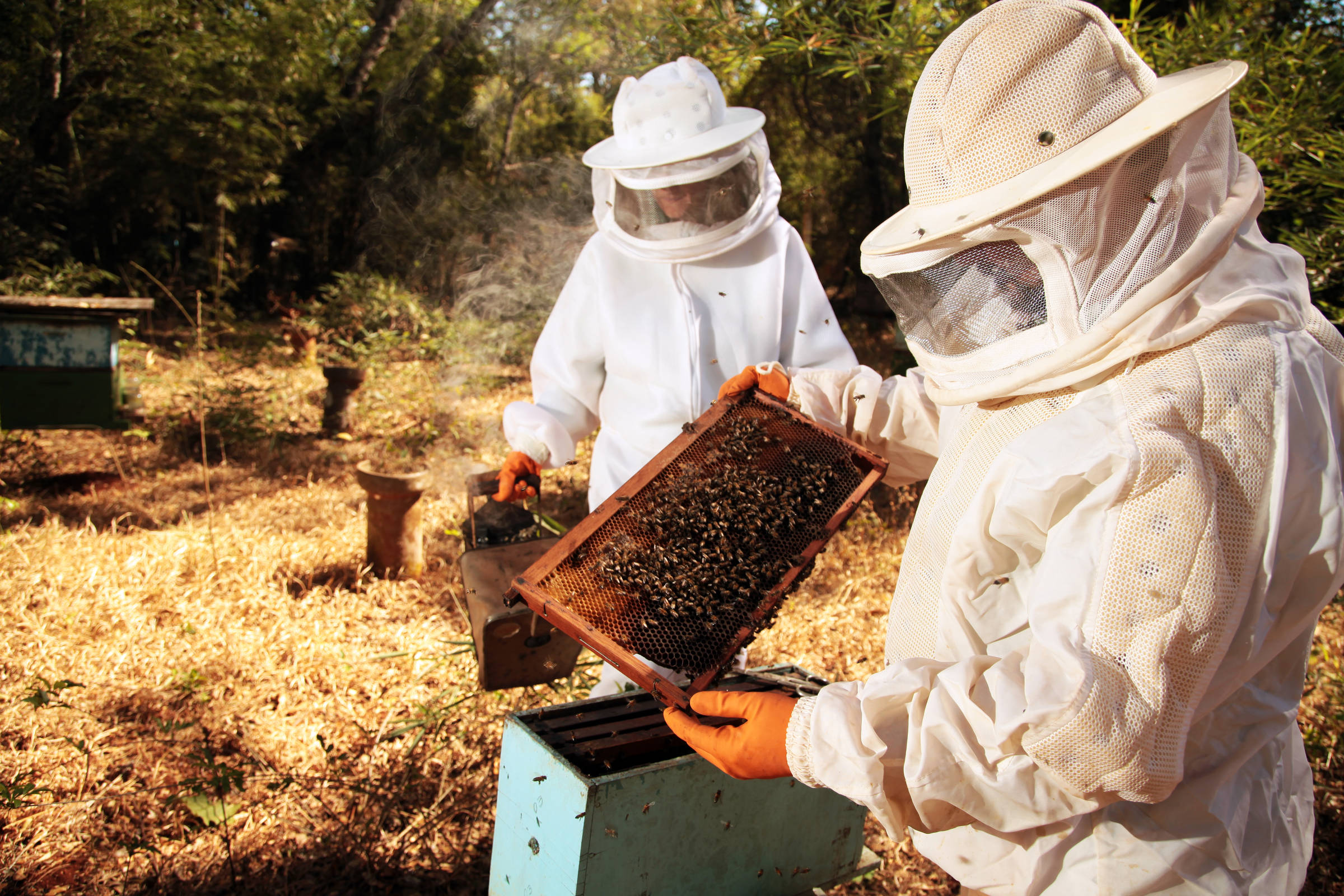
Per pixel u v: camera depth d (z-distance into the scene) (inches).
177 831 95.1
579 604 61.3
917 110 49.9
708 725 56.3
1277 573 45.1
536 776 61.9
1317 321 50.0
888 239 52.2
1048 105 45.1
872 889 93.4
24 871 86.1
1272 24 175.9
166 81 514.0
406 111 614.9
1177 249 45.3
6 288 370.9
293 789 101.7
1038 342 48.1
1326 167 141.1
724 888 64.9
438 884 89.9
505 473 101.0
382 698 123.3
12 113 470.3
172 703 118.7
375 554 168.4
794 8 171.5
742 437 74.1
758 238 102.9
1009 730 42.7
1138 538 42.6
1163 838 48.5
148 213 578.9
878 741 46.6
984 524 51.2
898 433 75.2
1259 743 49.9
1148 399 44.7
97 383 214.7
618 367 103.9
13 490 201.6
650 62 239.0
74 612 138.4
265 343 375.6
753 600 62.1
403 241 559.8
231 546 171.6
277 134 553.3
